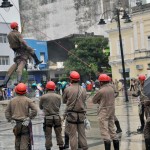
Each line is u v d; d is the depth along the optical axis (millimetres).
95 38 57062
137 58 53375
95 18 67875
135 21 53531
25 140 8570
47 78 62812
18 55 15062
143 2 56938
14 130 8633
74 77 9547
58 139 10688
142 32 53000
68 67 55750
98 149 10578
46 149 10562
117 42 55781
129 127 14555
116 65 56031
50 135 10547
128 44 54719
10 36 14656
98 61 56656
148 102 8867
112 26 55938
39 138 13336
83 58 55625
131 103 27656
